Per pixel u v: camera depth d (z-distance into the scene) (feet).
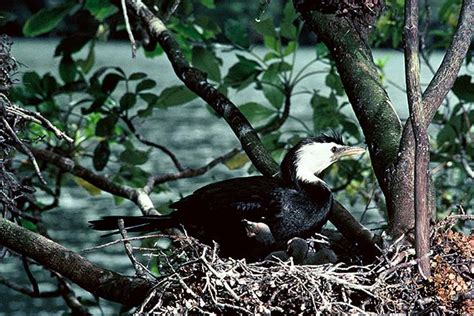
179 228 31.63
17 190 29.45
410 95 26.04
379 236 28.25
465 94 41.01
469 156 44.34
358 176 43.98
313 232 31.14
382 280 24.61
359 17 31.40
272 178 31.73
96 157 42.98
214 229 30.89
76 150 44.01
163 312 24.23
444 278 24.90
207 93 34.37
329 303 23.77
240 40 43.14
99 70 42.37
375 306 24.58
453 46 28.19
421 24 46.26
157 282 25.23
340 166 44.27
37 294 39.63
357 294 25.04
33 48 230.68
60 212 79.15
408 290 24.80
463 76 40.93
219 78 42.32
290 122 114.11
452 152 44.11
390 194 27.48
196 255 25.77
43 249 27.94
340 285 24.73
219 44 44.01
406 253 25.54
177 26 41.24
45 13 42.68
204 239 31.07
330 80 43.32
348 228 30.40
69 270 27.58
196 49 42.14
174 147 111.04
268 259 27.78
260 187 31.04
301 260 28.07
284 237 30.91
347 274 24.71
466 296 24.97
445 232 26.12
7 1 187.73
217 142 115.55
